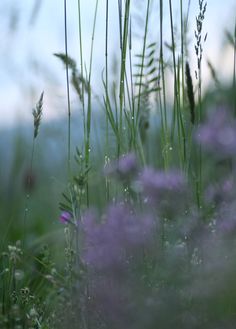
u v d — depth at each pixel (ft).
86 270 3.75
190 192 3.80
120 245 3.40
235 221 3.50
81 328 3.75
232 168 3.72
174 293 3.36
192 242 3.58
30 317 4.06
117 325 3.36
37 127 4.39
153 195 3.58
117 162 3.94
